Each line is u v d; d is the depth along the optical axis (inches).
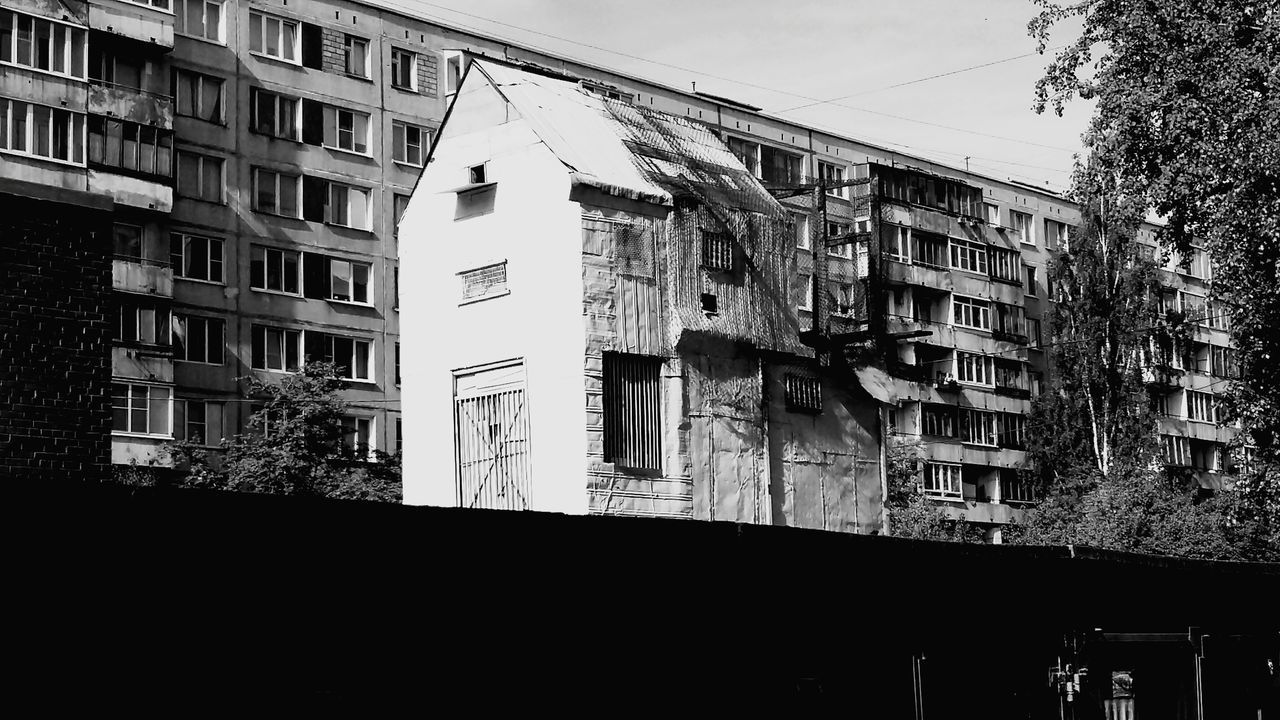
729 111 2482.8
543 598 469.4
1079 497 2439.7
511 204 1008.2
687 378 1007.6
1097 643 745.6
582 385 946.1
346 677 400.5
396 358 2084.2
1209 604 851.4
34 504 328.2
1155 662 790.5
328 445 1621.6
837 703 598.2
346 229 2044.8
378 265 2073.1
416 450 1035.9
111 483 343.9
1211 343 3270.2
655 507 969.5
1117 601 776.9
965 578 676.1
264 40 1984.5
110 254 506.9
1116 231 2721.5
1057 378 2812.5
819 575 593.0
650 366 994.1
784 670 576.7
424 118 2143.2
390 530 409.7
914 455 2359.7
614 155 1033.5
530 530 456.8
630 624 506.0
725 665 547.2
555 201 979.9
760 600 567.2
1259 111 1075.9
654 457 982.4
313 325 1991.9
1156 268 2731.3
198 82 1907.0
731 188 1101.1
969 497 2741.1
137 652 350.3
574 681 480.1
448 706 432.5
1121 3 1167.0
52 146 1664.6
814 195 1279.5
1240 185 1071.0
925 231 2716.5
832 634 603.5
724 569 545.0
